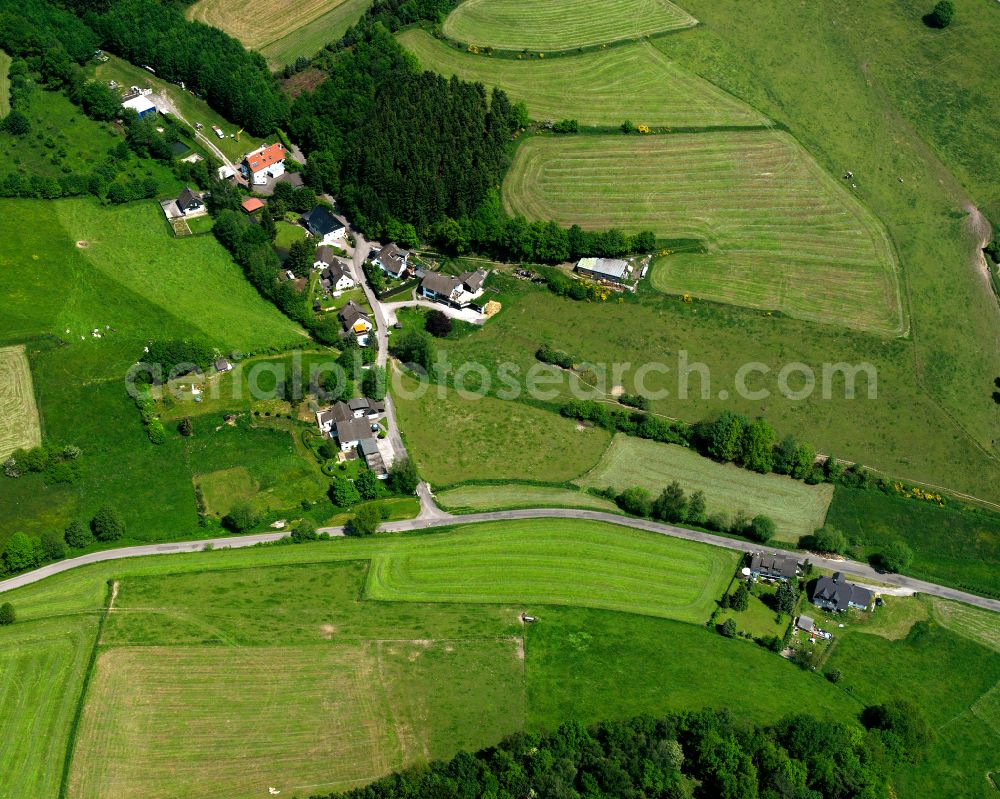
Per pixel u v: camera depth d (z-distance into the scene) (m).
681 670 164.25
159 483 186.62
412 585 175.38
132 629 162.00
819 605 180.62
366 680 156.88
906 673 171.12
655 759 144.88
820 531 187.62
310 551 179.62
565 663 163.00
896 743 155.00
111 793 140.25
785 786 143.12
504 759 141.62
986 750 161.00
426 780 138.25
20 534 170.62
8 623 161.50
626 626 171.75
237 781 142.50
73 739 145.75
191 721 149.38
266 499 187.88
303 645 161.62
